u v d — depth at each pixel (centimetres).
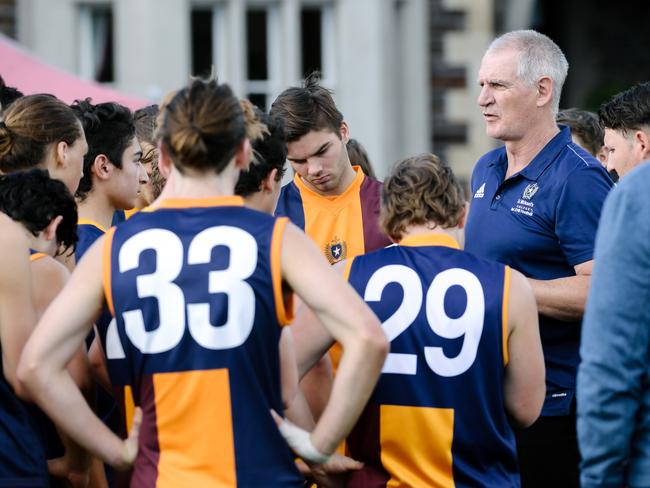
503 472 1088
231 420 943
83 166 1328
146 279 951
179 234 959
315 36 3175
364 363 938
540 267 1373
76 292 960
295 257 948
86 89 2269
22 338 1030
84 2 3061
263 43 3138
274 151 1096
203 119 949
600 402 909
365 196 1487
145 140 1516
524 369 1074
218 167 970
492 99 1376
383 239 1462
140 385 965
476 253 1409
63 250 1190
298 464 1124
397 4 3197
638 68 4616
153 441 959
